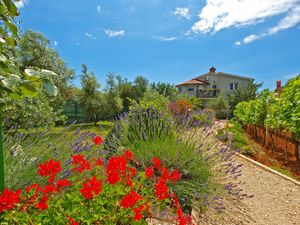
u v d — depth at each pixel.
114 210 1.30
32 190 1.34
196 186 2.54
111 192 1.42
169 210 2.01
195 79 31.86
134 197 1.25
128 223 1.32
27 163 2.00
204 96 29.20
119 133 3.35
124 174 1.53
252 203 2.80
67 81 12.77
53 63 11.06
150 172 1.67
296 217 2.50
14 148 2.12
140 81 24.05
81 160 1.58
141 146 2.91
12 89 0.81
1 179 1.06
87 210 1.25
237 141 6.87
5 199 1.04
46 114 5.05
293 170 4.41
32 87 0.79
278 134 7.55
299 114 4.61
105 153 2.52
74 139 2.49
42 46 10.02
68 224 1.13
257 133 8.93
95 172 2.05
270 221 2.39
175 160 2.72
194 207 2.35
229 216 2.41
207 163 2.93
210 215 2.37
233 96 23.66
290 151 6.12
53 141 2.45
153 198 1.66
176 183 2.47
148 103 3.99
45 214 1.15
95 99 15.38
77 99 15.66
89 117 14.08
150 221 1.76
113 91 16.89
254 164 4.62
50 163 1.38
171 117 3.65
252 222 2.34
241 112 12.90
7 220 1.08
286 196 3.07
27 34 9.33
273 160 5.19
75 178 1.89
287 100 5.47
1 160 1.06
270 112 6.96
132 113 3.76
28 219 1.11
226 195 2.79
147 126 3.46
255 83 24.31
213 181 2.83
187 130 3.42
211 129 3.99
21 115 4.24
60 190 1.41
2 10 0.87
